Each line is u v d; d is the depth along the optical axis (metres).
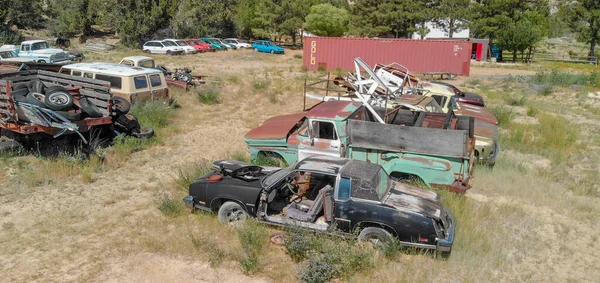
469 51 30.89
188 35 52.00
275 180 7.96
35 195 9.51
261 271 6.96
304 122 10.65
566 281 7.07
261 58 42.00
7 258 7.22
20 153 11.51
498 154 13.02
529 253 7.85
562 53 58.72
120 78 15.42
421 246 7.19
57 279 6.71
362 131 9.87
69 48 44.44
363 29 52.09
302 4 55.88
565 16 53.62
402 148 9.61
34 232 8.05
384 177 8.14
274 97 20.53
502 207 9.34
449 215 7.93
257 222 7.97
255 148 11.10
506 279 6.99
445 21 50.72
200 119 16.66
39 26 52.62
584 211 9.74
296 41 63.44
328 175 7.73
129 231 8.12
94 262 7.16
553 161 13.09
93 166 11.14
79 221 8.48
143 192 9.86
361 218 7.36
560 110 20.67
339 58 32.53
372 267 6.94
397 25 51.72
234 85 24.11
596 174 12.12
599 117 19.50
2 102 10.78
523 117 18.78
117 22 47.03
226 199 8.20
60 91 10.82
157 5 49.47
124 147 12.24
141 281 6.71
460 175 9.27
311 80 26.94
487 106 19.44
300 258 7.20
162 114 15.37
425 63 31.66
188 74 22.17
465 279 6.82
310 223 7.67
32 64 17.19
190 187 8.49
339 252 6.97
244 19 55.53
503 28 49.47
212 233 7.93
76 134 11.80
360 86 13.68
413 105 11.96
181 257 7.32
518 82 28.78
